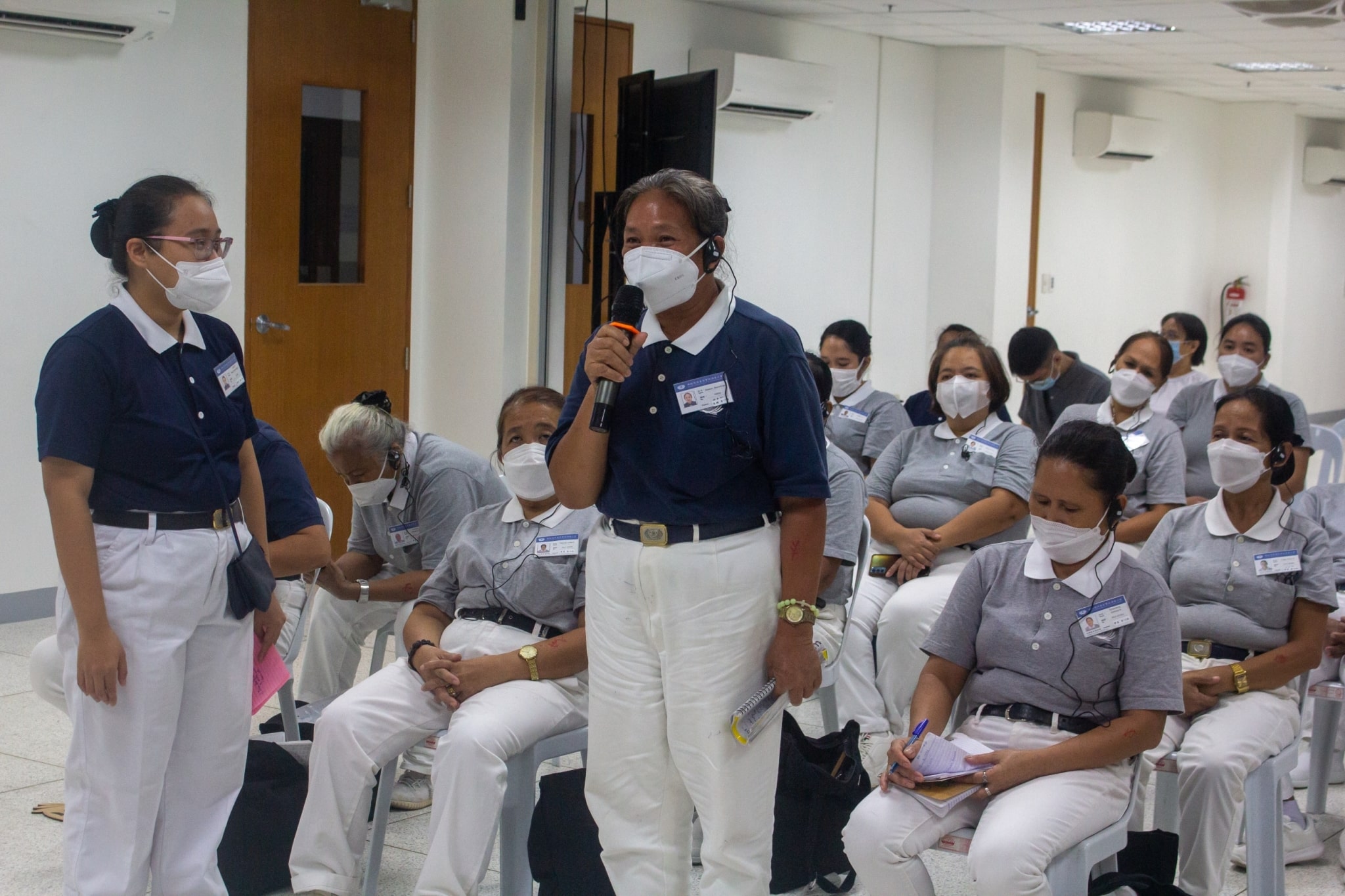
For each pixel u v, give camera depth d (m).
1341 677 3.11
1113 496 2.36
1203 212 11.79
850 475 3.30
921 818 2.22
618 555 1.99
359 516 3.37
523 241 5.93
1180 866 2.57
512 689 2.53
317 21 5.54
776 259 7.93
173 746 2.32
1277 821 2.59
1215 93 11.03
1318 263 12.61
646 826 2.06
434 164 6.00
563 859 2.46
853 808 2.70
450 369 6.08
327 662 3.46
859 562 3.37
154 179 2.20
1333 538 3.58
